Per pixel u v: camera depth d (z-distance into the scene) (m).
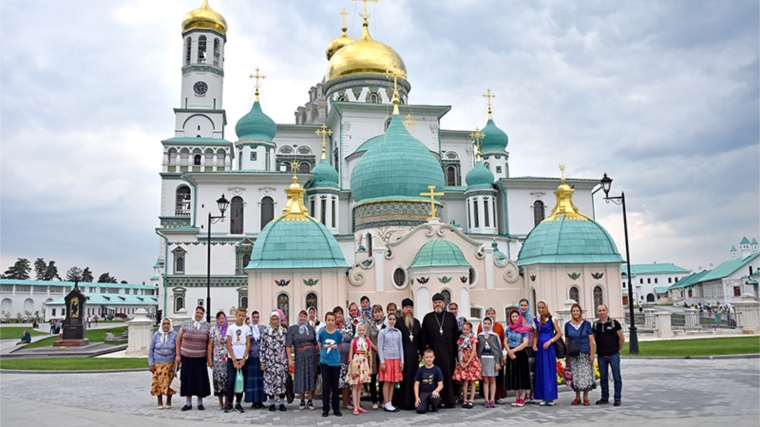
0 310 125.62
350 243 61.50
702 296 124.25
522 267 41.03
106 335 55.88
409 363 17.48
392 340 17.28
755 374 22.97
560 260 38.78
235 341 17.84
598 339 17.72
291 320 37.22
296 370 17.61
